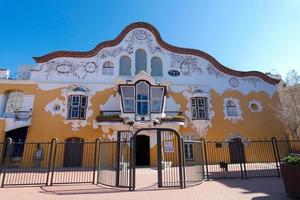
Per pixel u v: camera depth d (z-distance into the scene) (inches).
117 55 942.4
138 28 987.9
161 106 839.7
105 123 801.6
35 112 830.5
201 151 511.8
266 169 642.2
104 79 905.5
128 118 801.6
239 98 975.0
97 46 937.5
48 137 807.7
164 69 955.3
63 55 916.0
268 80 1021.2
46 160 778.8
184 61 983.0
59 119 833.5
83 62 918.4
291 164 328.8
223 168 625.9
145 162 845.2
